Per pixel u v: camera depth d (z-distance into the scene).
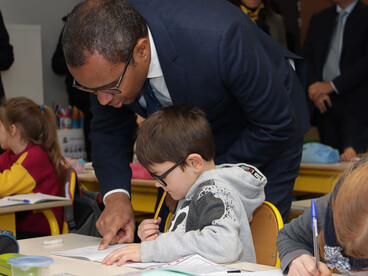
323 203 1.21
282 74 1.90
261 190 1.59
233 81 1.69
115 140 2.04
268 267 1.33
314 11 6.84
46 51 5.86
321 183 3.46
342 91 4.34
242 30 1.70
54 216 2.65
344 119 4.40
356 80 4.30
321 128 4.63
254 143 1.81
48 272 1.15
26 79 5.02
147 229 1.61
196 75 1.69
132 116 2.07
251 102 1.73
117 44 1.52
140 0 1.77
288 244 1.31
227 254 1.35
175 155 1.52
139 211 3.32
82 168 3.71
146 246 1.41
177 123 1.54
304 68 2.04
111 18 1.53
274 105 1.74
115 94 1.61
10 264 1.16
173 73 1.69
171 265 1.29
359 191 0.99
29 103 3.01
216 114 1.83
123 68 1.55
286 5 6.81
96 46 1.51
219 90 1.73
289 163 1.91
